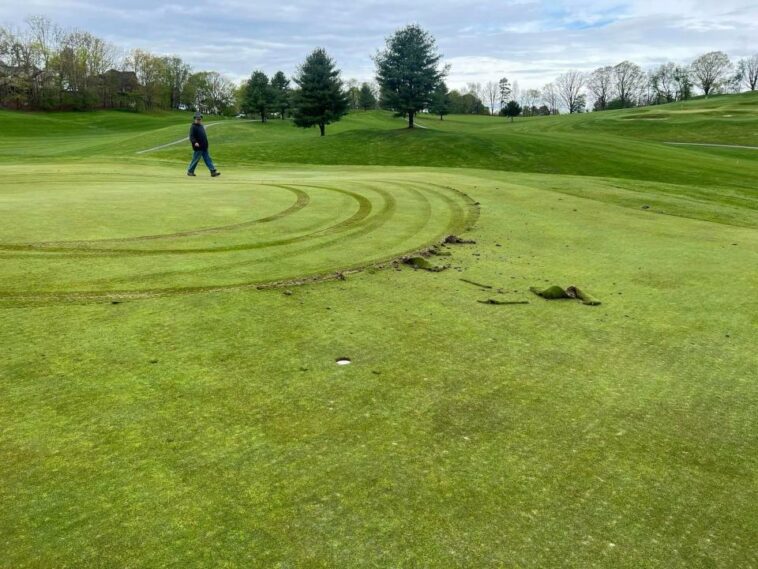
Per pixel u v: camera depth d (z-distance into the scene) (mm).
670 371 4926
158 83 125125
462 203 13680
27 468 3191
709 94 145875
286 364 4695
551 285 7453
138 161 25266
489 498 3119
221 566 2555
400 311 6160
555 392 4441
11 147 51219
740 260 9203
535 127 90312
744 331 5953
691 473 3449
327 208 12070
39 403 3889
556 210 13594
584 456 3576
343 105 58469
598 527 2932
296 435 3656
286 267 7660
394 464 3393
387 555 2666
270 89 91188
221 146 43656
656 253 9602
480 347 5266
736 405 4344
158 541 2689
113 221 9672
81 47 113625
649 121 83000
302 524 2844
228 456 3389
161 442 3500
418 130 48875
